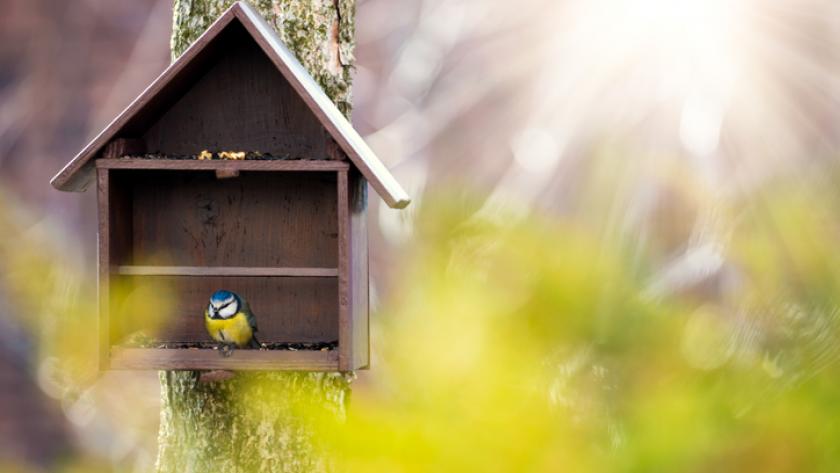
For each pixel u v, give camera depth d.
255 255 6.76
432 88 20.92
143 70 19.77
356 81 21.36
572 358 3.91
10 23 19.55
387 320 4.15
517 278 4.03
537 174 16.33
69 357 16.05
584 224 4.25
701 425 3.70
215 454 6.73
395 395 4.02
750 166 6.33
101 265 6.24
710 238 4.95
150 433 15.96
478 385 3.93
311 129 6.60
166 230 6.77
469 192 4.29
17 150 19.36
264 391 6.73
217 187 6.76
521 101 19.91
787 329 3.80
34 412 15.96
